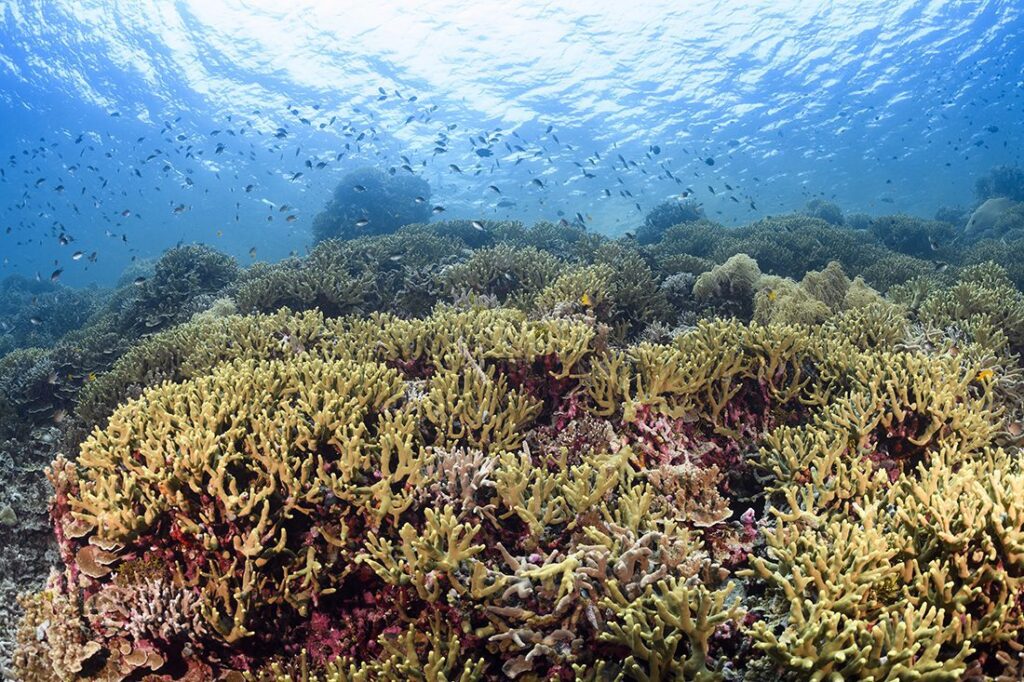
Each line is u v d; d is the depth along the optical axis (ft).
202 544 10.82
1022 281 38.83
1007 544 8.63
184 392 14.43
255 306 30.78
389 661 9.31
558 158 154.10
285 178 189.37
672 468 12.28
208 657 10.62
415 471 11.39
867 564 9.03
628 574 9.33
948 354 17.24
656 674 8.09
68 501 11.72
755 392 16.02
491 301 28.50
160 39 130.72
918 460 13.46
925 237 58.65
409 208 87.30
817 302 24.71
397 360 18.42
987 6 128.77
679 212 76.95
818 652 7.76
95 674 10.57
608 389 14.84
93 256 49.65
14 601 14.39
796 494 12.00
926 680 7.27
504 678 9.46
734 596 10.02
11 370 31.78
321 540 11.21
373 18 122.11
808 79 144.15
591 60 130.82
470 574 9.98
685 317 28.12
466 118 149.38
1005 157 171.94
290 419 12.09
